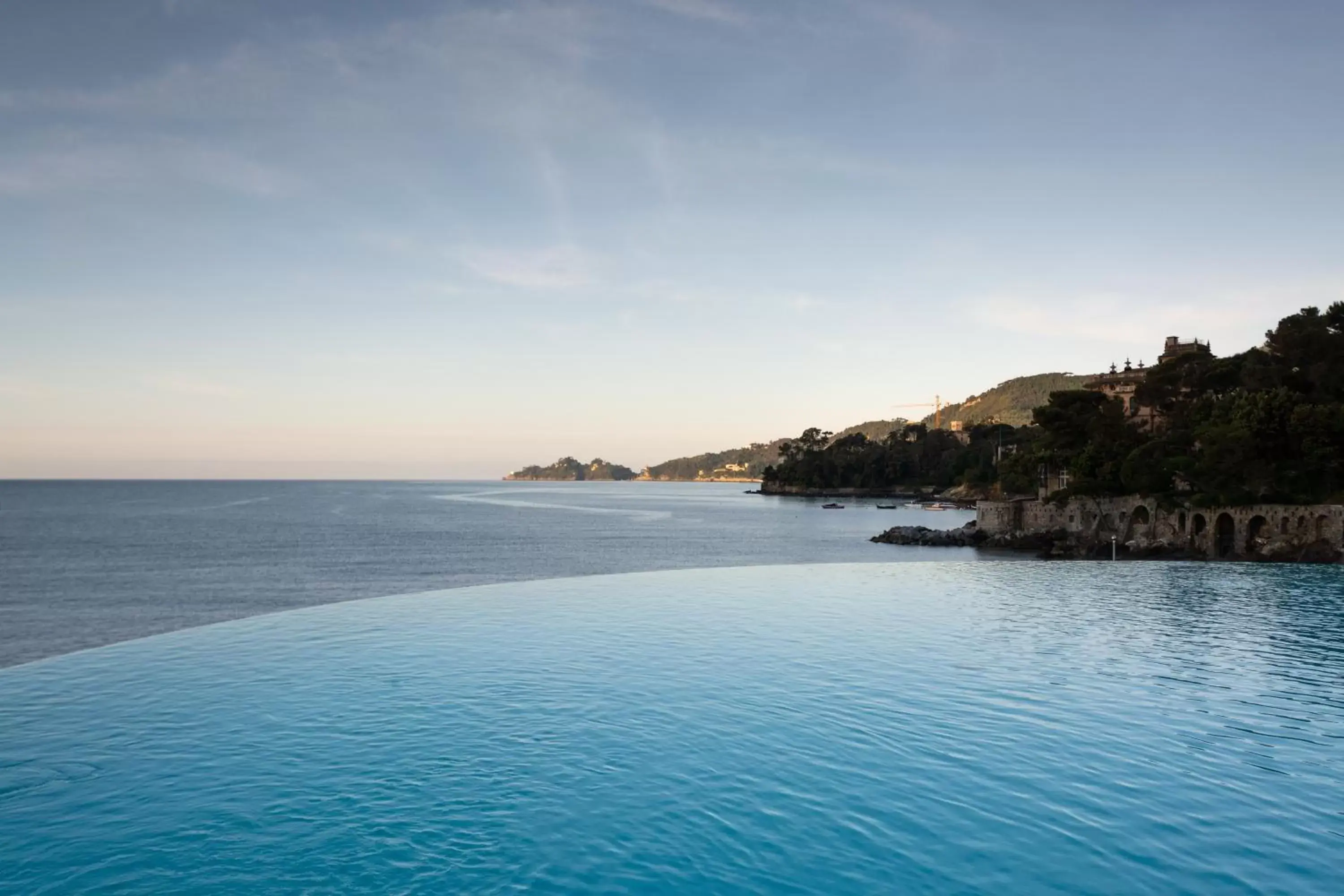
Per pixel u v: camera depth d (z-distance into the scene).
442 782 8.66
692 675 12.99
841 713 11.02
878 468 192.62
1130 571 26.34
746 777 8.83
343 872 6.82
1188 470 52.06
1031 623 17.64
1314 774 8.89
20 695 11.84
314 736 10.12
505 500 199.00
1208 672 13.24
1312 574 25.84
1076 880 6.70
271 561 53.81
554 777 8.80
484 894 6.49
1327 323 54.56
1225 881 6.66
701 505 169.38
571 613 18.42
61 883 6.64
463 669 13.35
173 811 7.95
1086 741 9.90
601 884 6.66
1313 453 46.09
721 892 6.56
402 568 50.38
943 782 8.64
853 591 22.05
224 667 13.47
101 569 49.09
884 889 6.58
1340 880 6.68
